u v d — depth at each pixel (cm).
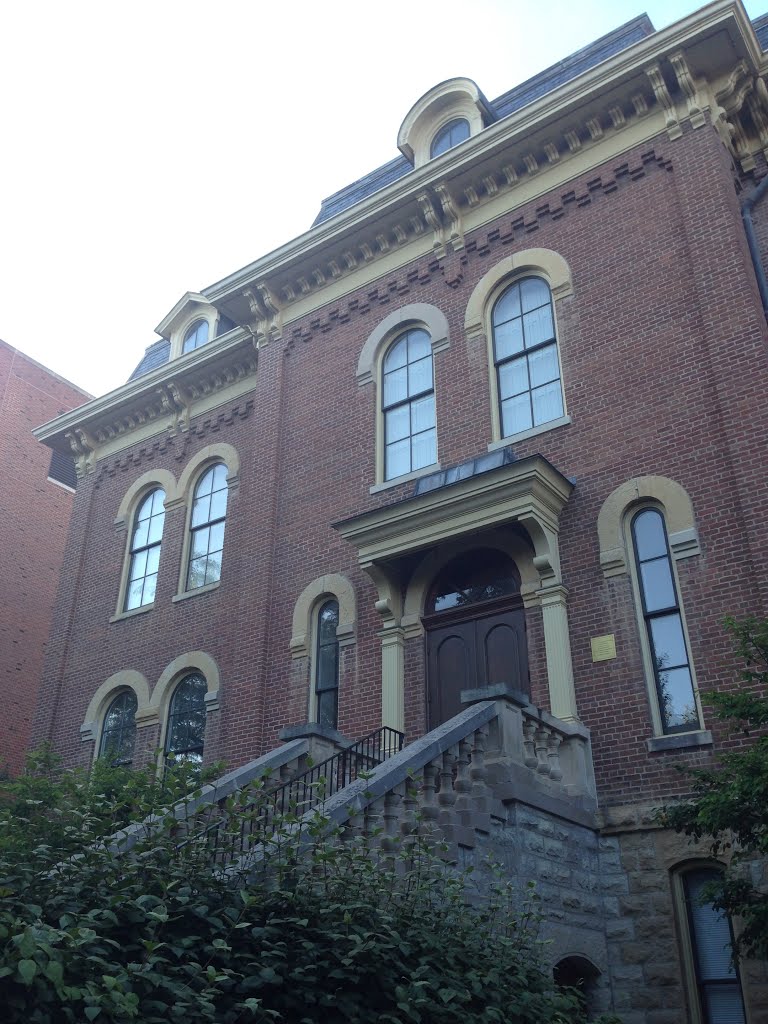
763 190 1317
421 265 1554
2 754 2375
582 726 1074
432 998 572
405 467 1452
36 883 555
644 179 1347
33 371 2902
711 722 1026
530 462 1158
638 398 1222
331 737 1041
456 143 1627
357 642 1366
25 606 2609
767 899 735
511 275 1441
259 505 1597
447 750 862
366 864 636
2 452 2709
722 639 1047
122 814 857
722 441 1130
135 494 1978
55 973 414
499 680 1212
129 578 1911
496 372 1397
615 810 1040
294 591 1488
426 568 1331
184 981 505
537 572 1211
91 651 1858
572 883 963
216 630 1644
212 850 650
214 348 1875
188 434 1931
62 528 2814
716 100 1335
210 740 1527
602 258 1341
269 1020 496
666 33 1299
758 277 1258
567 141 1427
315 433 1592
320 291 1703
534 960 718
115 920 500
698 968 961
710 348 1172
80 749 1750
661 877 991
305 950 555
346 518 1385
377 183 1861
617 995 967
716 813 733
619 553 1152
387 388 1540
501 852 860
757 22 1546
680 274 1253
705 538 1100
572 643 1152
